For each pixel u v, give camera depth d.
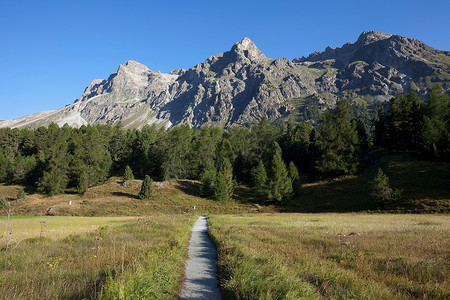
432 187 46.50
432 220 29.17
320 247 12.88
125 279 6.28
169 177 73.56
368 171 64.06
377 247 12.67
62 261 10.16
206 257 12.17
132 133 102.50
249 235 17.28
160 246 12.49
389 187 48.09
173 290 7.27
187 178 78.94
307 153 89.38
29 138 98.12
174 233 18.77
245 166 79.50
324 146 69.69
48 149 88.25
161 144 79.56
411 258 9.52
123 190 64.75
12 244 15.12
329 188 60.84
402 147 70.75
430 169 53.47
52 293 5.96
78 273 7.94
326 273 7.59
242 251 10.77
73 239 16.97
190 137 96.50
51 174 67.81
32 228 26.56
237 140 99.00
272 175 58.81
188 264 10.75
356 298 5.83
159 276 7.39
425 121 61.91
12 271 8.70
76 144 87.94
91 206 53.75
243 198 63.06
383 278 7.68
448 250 11.23
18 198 63.25
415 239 15.00
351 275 7.38
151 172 81.25
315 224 26.59
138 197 60.34
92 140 82.06
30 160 79.38
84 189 66.00
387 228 21.48
